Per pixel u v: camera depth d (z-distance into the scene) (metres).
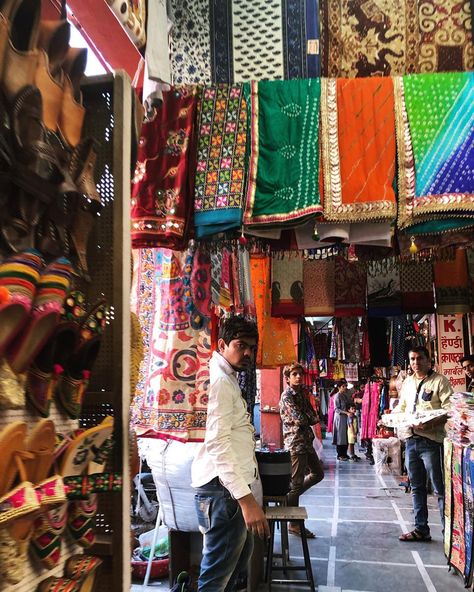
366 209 2.04
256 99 2.11
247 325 2.31
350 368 11.49
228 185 2.04
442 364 5.09
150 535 3.75
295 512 3.26
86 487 1.15
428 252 3.02
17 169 0.93
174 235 2.04
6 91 0.91
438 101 2.10
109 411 1.33
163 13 2.01
